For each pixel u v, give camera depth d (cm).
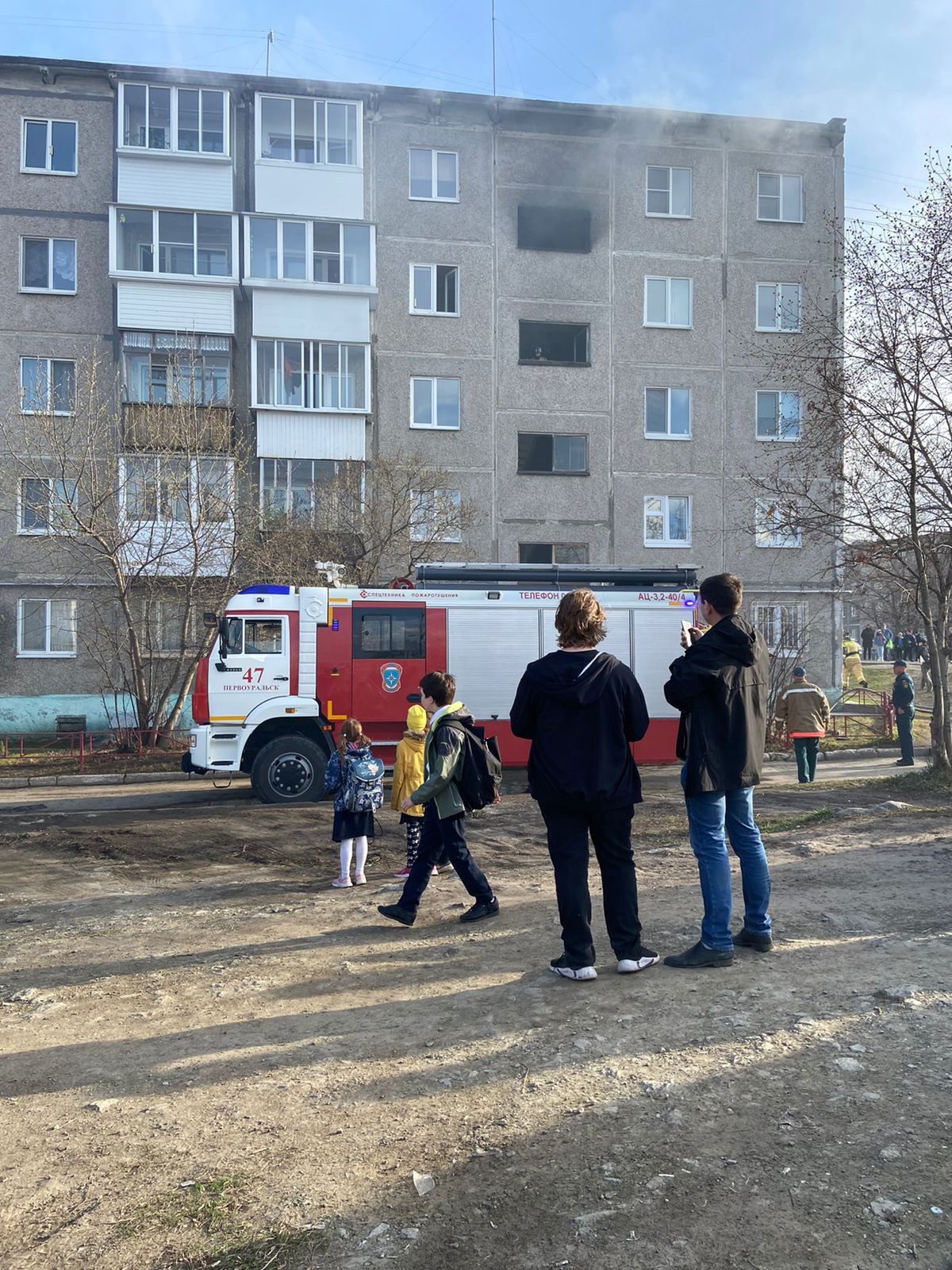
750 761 486
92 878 899
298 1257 266
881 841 837
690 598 1550
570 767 472
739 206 2969
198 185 2669
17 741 2366
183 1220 288
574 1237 267
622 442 2889
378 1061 402
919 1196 274
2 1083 404
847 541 1341
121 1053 432
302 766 1421
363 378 2714
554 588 1535
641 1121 331
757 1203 277
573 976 482
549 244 2964
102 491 2162
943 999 425
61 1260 271
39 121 2667
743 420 2938
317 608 1456
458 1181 301
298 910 719
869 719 2556
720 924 491
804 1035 394
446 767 627
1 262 2634
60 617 2575
